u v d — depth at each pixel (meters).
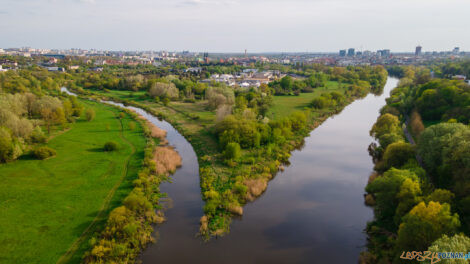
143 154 87.06
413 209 42.53
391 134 85.94
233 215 58.97
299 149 99.31
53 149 88.88
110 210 56.78
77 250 45.88
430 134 67.56
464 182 50.66
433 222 39.91
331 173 79.94
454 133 63.19
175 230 53.56
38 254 44.75
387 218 54.66
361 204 64.06
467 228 44.16
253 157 86.44
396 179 52.66
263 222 57.00
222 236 52.41
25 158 81.06
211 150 92.44
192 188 69.25
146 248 48.84
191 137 107.00
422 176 56.25
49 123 108.44
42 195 61.78
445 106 109.00
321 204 63.97
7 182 66.81
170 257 46.81
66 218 53.97
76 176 71.31
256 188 68.06
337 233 53.94
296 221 57.50
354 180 75.62
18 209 56.25
